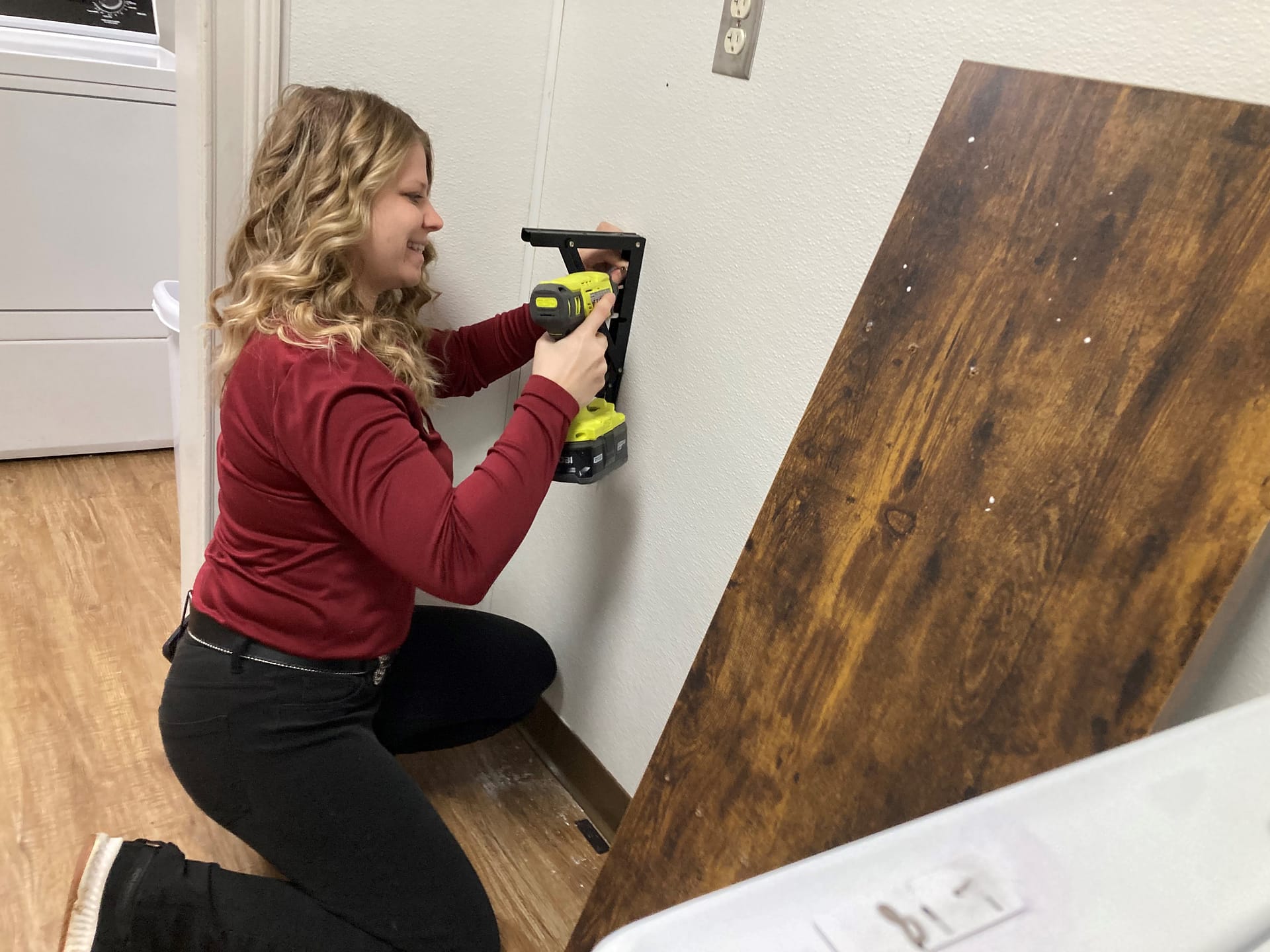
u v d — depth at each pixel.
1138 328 0.69
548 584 1.48
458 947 1.06
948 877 0.34
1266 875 0.36
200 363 1.26
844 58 0.90
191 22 1.07
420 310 1.29
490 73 1.23
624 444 1.13
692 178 1.08
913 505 0.82
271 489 0.96
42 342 2.05
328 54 1.13
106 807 1.30
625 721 1.36
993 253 0.77
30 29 2.02
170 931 0.98
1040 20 0.76
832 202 0.93
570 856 1.36
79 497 2.07
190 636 1.06
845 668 0.86
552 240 1.05
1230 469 0.64
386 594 1.07
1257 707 0.44
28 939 1.10
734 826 0.95
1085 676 0.70
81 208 1.97
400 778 1.08
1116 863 0.36
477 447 1.48
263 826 1.03
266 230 0.97
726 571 1.14
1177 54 0.69
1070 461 0.72
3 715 1.43
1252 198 0.64
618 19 1.15
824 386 0.89
